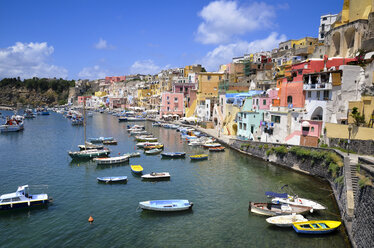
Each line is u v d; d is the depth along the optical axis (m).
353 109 40.28
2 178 44.19
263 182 41.66
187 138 80.62
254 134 65.94
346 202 26.88
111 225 28.91
